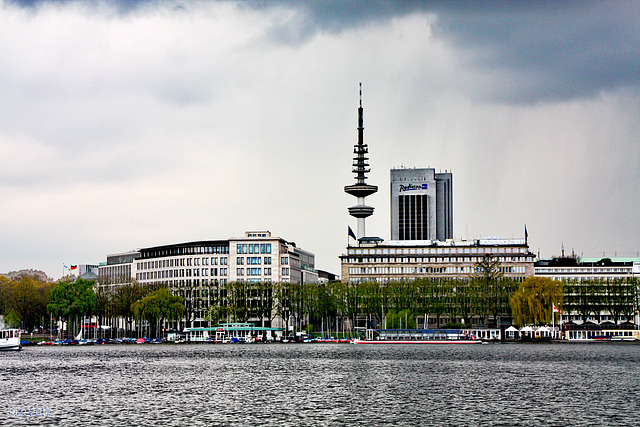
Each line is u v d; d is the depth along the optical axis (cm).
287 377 16925
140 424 10956
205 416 11581
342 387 14975
